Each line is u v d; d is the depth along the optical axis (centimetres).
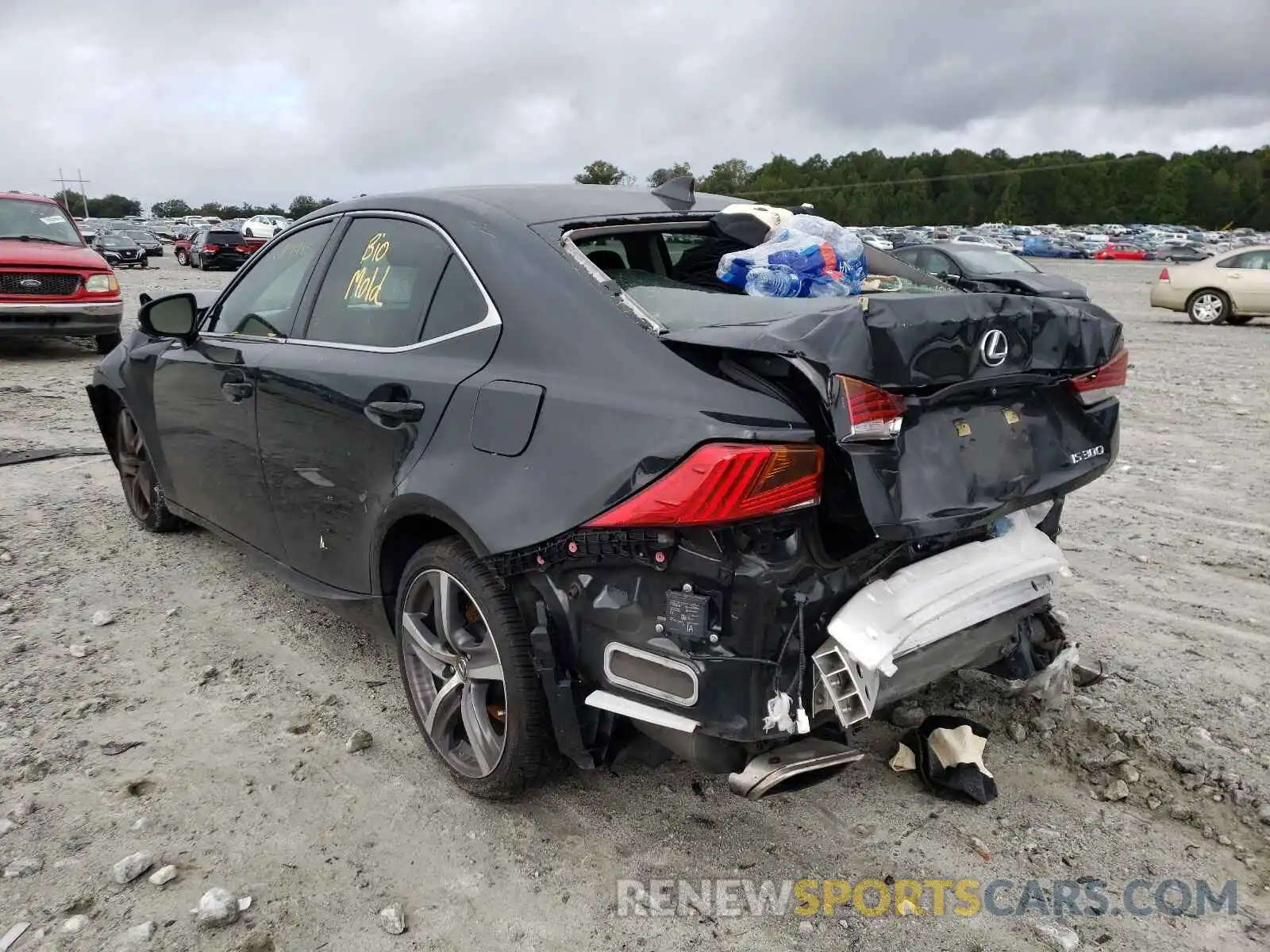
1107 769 303
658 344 242
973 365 238
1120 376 291
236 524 404
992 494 246
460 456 269
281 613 420
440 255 306
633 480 226
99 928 236
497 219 297
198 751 313
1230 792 288
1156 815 283
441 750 297
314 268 362
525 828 277
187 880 254
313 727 330
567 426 244
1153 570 475
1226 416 875
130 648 384
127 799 287
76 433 747
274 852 265
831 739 253
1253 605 431
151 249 4059
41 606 421
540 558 245
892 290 321
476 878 256
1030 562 274
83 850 264
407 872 259
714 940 235
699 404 226
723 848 269
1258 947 233
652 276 320
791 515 223
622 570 236
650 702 237
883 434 220
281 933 236
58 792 289
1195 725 326
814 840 272
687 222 330
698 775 303
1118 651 383
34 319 1083
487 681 280
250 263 410
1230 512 570
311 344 346
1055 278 1549
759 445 215
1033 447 265
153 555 485
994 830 276
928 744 301
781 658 225
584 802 289
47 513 547
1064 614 408
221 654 382
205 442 405
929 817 282
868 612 234
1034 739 321
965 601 250
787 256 300
